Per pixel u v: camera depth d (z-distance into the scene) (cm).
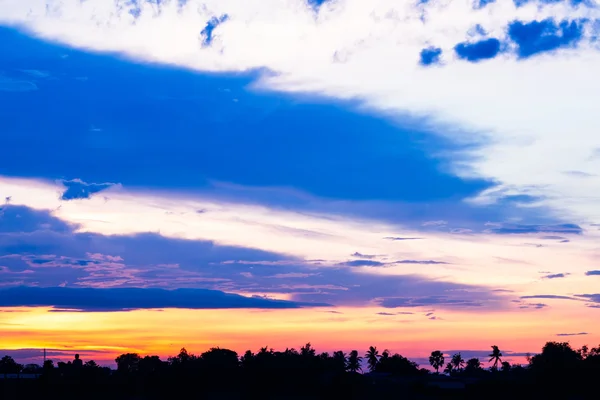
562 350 14500
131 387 15675
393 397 15538
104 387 15612
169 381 15062
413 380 17238
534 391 14275
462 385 16375
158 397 15075
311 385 15025
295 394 14812
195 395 14762
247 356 15525
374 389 16188
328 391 14962
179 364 15538
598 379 13625
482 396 15138
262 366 14962
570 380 13838
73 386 15575
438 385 16388
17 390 15612
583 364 14175
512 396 14550
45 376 15925
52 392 15338
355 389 15225
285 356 15612
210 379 14988
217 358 15662
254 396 14600
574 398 13662
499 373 18188
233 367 15425
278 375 14838
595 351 14750
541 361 14475
